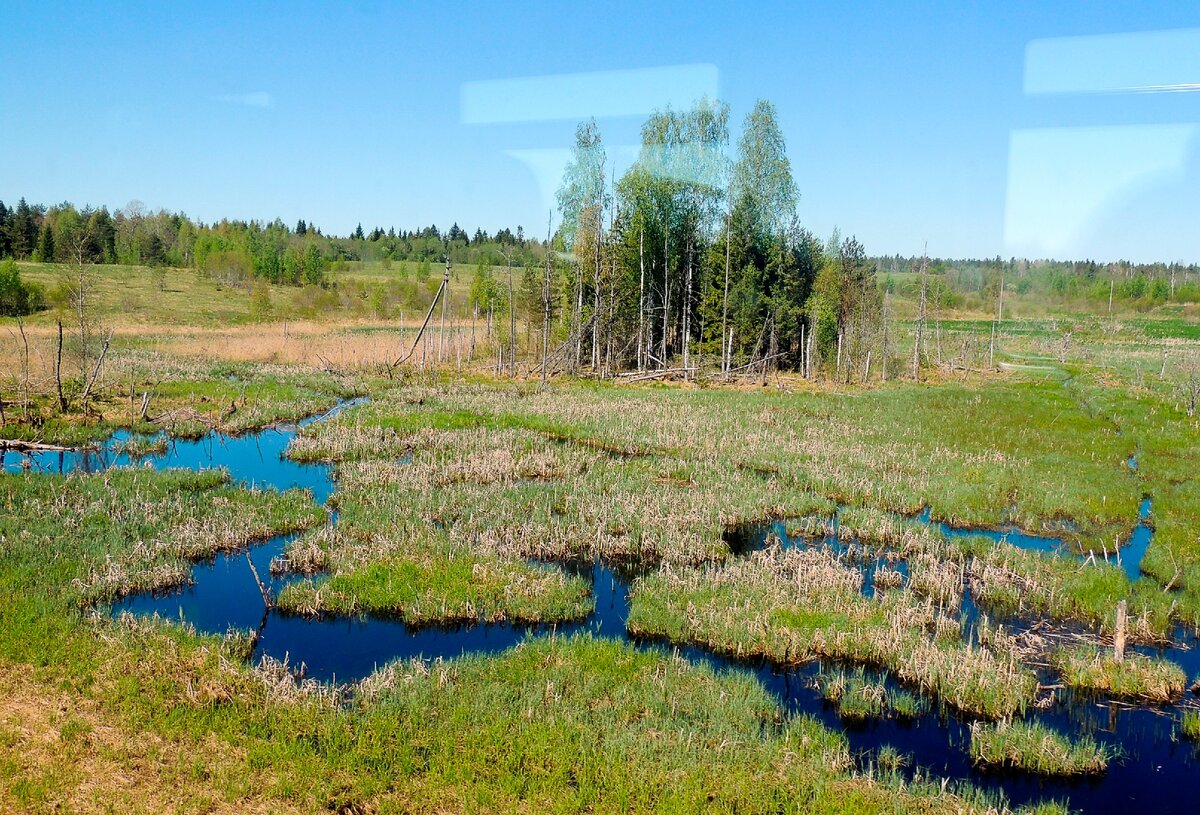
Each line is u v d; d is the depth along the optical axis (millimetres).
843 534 14984
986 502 17000
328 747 7438
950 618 11297
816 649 10398
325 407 27281
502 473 18297
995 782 7758
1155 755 8281
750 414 26844
